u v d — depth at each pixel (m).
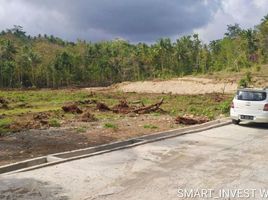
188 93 47.66
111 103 31.95
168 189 7.71
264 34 82.94
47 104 31.56
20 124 17.31
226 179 8.41
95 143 12.66
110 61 98.06
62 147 12.00
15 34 170.38
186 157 10.41
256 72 59.12
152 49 93.00
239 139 13.36
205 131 15.16
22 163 9.45
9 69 84.69
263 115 16.17
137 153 10.84
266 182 8.22
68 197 7.16
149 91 53.50
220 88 47.59
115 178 8.41
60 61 94.25
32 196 7.18
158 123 17.83
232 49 83.12
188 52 91.00
